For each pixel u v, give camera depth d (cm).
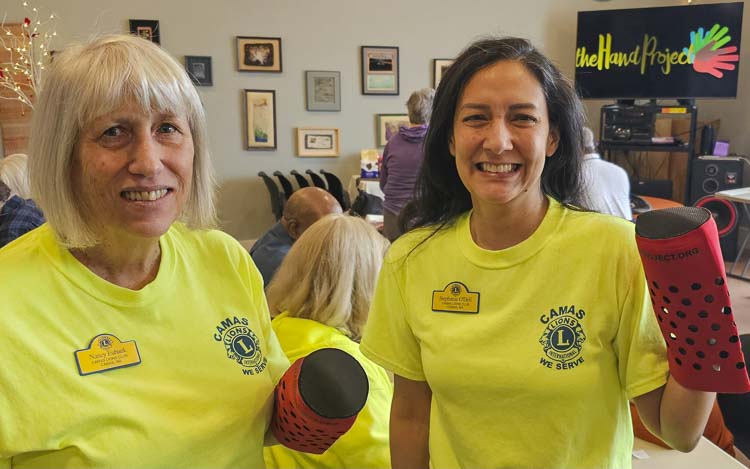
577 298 90
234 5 550
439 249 102
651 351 85
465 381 94
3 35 501
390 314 106
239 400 94
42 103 79
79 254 87
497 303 95
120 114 77
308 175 584
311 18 567
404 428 110
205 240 100
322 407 91
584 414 89
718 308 71
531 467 91
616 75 565
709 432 146
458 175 105
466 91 92
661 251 71
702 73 539
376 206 484
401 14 583
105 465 79
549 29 613
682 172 596
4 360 75
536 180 92
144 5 533
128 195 80
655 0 620
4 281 79
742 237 553
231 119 565
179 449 86
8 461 77
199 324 93
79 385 79
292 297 145
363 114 591
